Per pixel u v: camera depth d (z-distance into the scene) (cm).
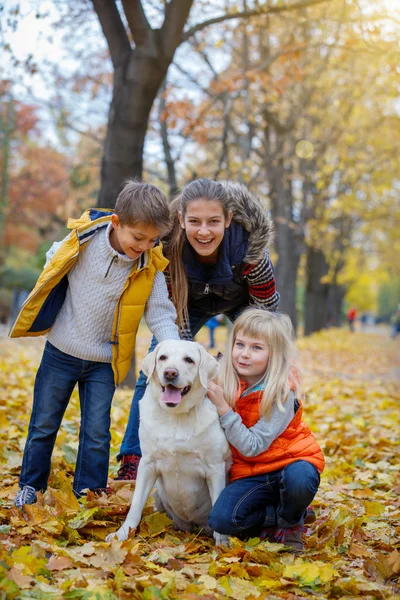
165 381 293
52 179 2630
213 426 309
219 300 405
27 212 3025
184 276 375
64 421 545
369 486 448
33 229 3288
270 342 327
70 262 335
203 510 324
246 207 365
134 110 652
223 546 299
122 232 324
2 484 387
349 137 1866
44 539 288
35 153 2608
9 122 2294
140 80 643
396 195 2575
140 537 307
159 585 249
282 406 316
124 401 673
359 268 4634
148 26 628
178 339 341
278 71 1408
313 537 329
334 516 344
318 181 1975
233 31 1155
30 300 330
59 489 375
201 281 378
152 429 308
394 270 5081
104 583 247
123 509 333
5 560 247
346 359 1809
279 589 263
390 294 8181
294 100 1560
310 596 259
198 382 305
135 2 602
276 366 325
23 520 309
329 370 1427
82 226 334
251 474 317
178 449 304
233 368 337
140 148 670
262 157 1555
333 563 291
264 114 1429
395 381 1309
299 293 5759
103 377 357
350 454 549
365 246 3928
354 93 1780
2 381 784
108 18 643
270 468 314
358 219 2936
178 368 293
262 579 269
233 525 304
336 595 261
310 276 2922
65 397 355
